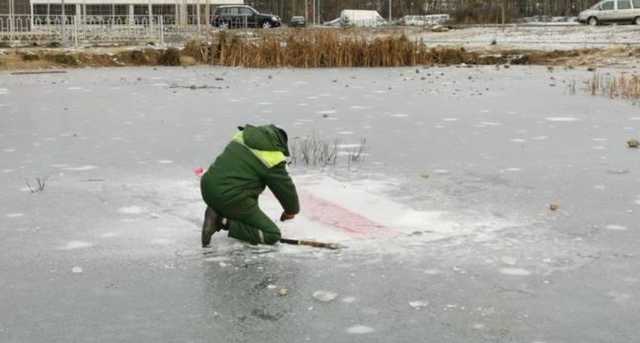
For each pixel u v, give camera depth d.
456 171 8.49
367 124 12.10
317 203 7.02
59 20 47.41
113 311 4.71
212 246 5.89
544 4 66.62
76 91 17.95
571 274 5.27
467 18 56.72
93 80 21.34
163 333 4.40
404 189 7.61
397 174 8.32
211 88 18.61
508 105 14.55
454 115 13.12
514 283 5.11
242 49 27.91
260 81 20.78
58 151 9.84
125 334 4.39
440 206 6.98
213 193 5.72
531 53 28.69
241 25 50.78
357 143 10.30
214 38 30.48
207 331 4.41
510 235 6.13
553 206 6.90
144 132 11.38
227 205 5.72
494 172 8.44
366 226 6.36
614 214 6.73
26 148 10.08
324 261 5.53
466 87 18.48
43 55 26.91
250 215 5.80
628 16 43.75
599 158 9.20
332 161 9.02
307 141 10.45
